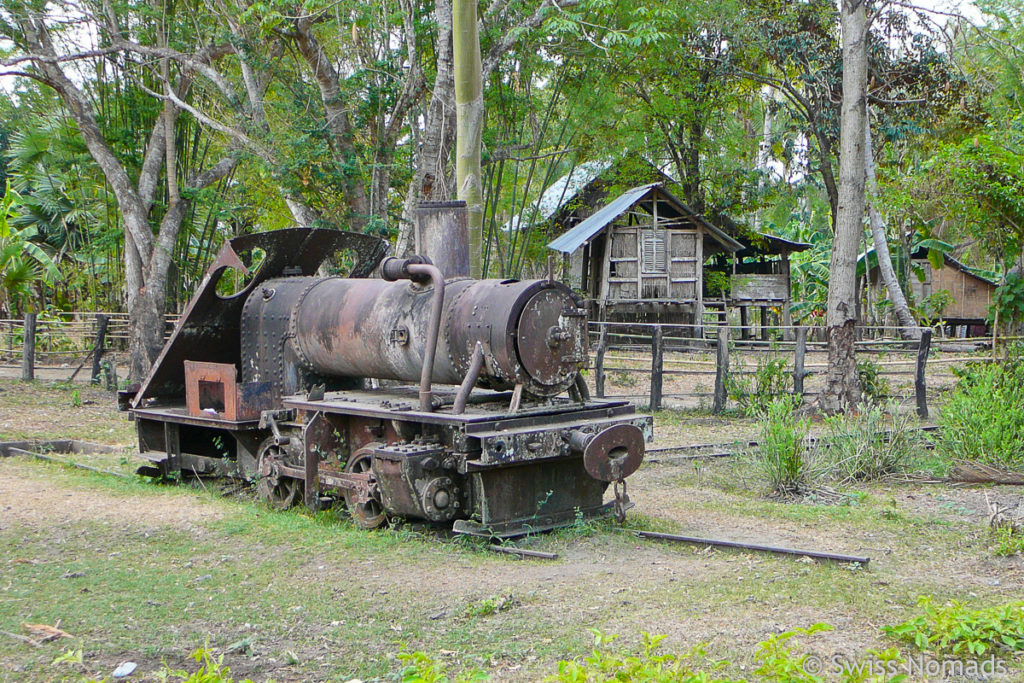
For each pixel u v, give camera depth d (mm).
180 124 20828
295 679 4625
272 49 17562
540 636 5160
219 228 25625
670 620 5395
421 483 7168
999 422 10133
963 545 7270
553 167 21125
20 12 16875
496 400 7820
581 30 16453
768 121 35188
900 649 4977
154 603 5734
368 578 6301
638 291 27719
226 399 8930
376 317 8125
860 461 10109
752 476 9977
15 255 23891
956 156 13453
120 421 14344
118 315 23031
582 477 7918
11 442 11961
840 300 14320
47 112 22234
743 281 29609
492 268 22250
